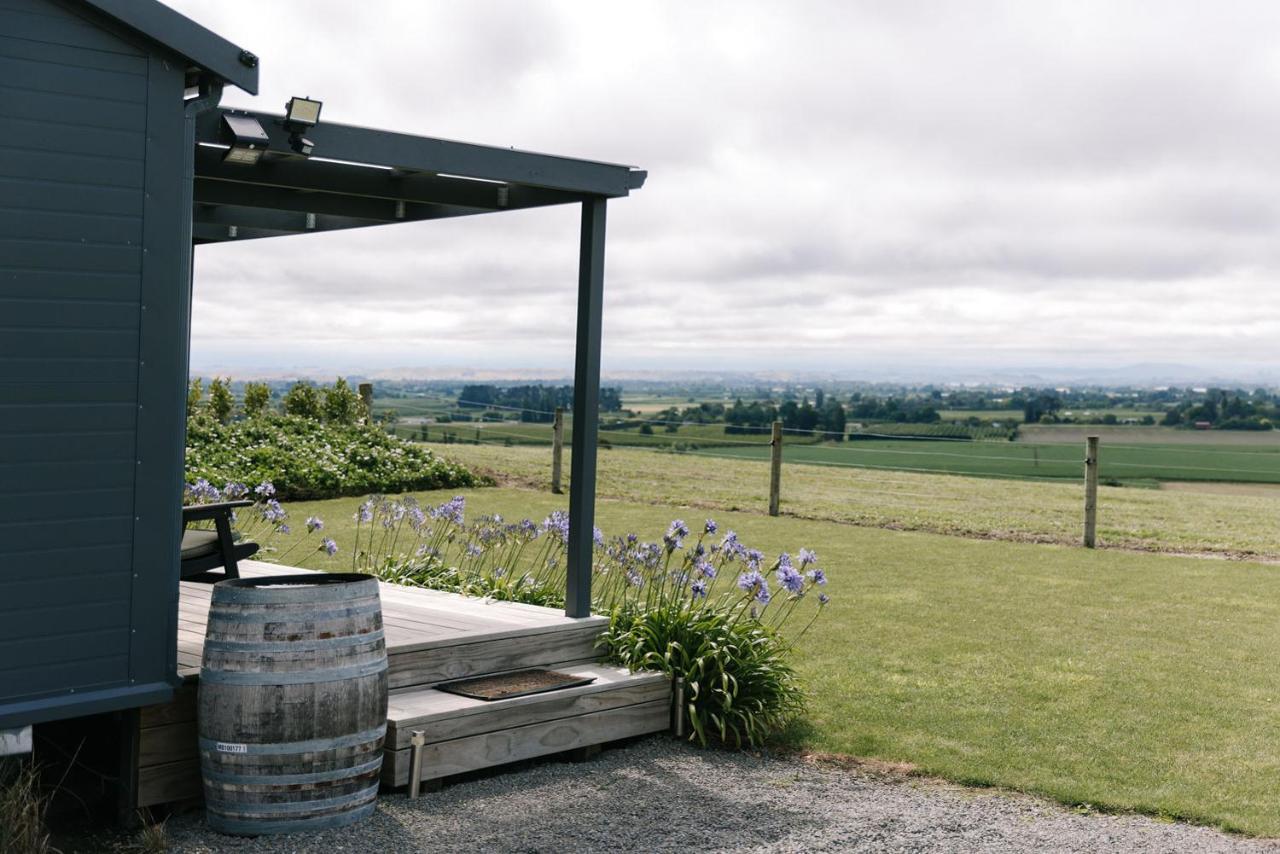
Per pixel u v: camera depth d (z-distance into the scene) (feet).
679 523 19.06
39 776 13.07
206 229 25.18
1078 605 28.73
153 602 12.89
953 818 14.19
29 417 11.98
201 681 12.89
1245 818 14.28
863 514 46.24
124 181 12.50
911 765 16.31
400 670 15.88
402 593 21.40
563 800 14.55
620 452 74.08
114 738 13.97
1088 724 18.47
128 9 12.19
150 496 12.83
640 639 17.98
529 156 16.69
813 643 23.91
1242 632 25.90
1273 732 18.15
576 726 16.29
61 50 12.03
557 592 22.15
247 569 21.65
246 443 48.96
